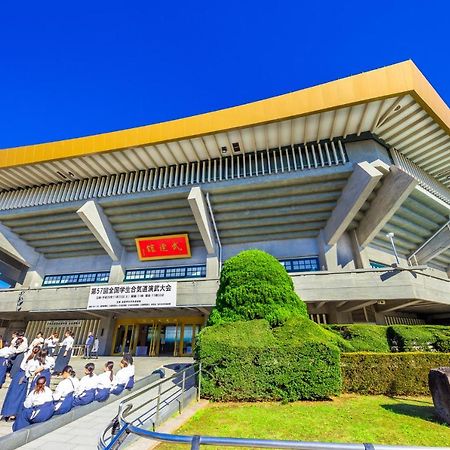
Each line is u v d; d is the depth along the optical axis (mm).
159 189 19812
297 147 18922
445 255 23453
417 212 19828
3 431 6172
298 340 7836
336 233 18344
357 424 5391
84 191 21516
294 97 16406
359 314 18406
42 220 22391
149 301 17797
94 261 23703
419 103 15719
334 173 17531
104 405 7672
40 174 21266
